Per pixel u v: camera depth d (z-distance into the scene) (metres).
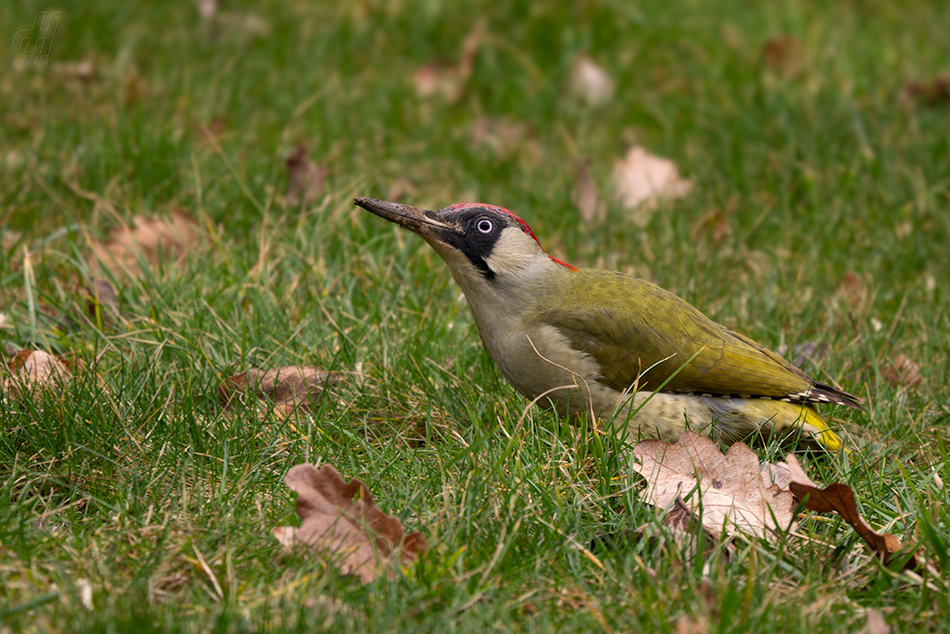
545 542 6.54
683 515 6.76
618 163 13.79
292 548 6.25
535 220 12.64
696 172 13.53
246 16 16.91
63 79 14.61
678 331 8.22
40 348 9.23
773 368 8.29
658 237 12.12
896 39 17.94
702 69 16.50
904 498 7.11
